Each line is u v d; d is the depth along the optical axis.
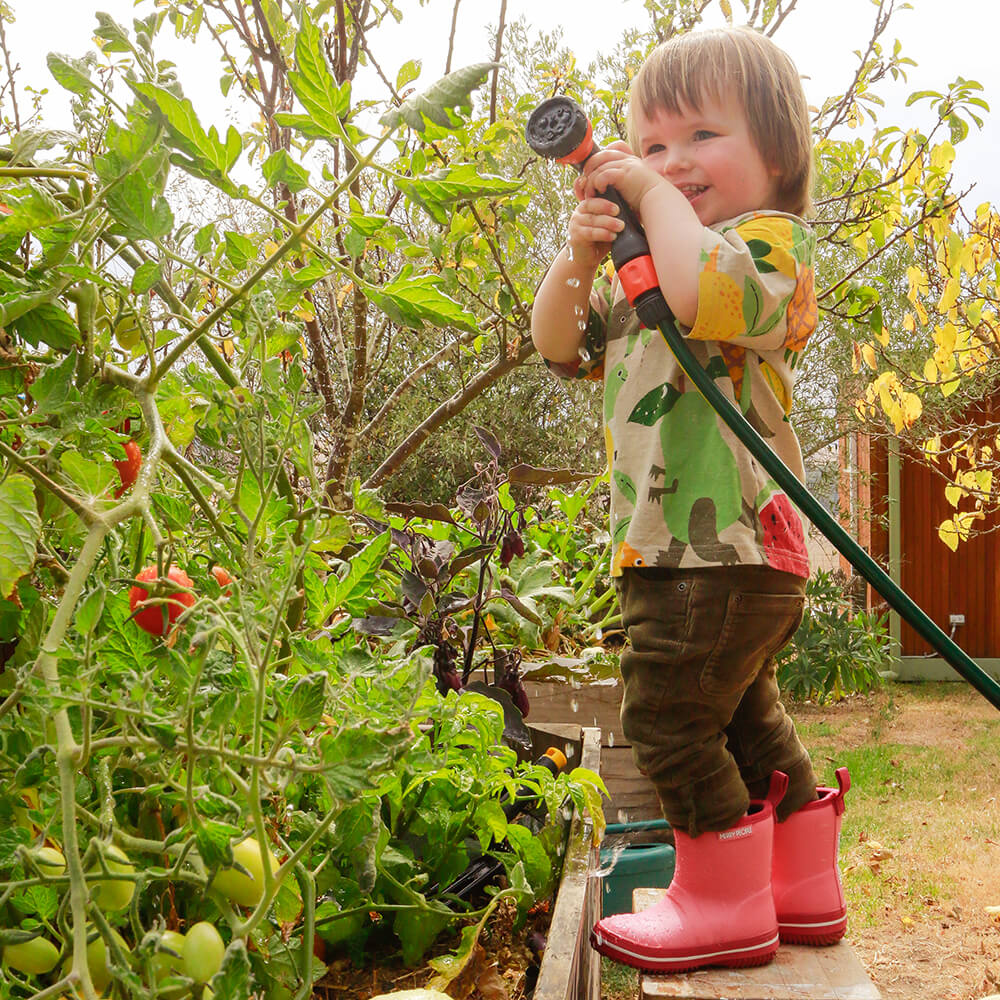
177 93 0.59
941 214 2.56
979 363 2.88
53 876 0.44
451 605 1.58
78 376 0.62
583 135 1.21
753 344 1.21
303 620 0.82
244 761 0.43
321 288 2.08
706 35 1.31
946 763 4.80
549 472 1.82
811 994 1.11
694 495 1.20
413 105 0.55
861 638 6.24
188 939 0.47
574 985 0.92
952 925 2.95
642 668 1.19
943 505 7.48
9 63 1.49
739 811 1.18
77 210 0.60
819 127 2.56
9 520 0.51
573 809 1.35
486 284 2.09
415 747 0.50
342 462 1.84
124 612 0.55
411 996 0.76
